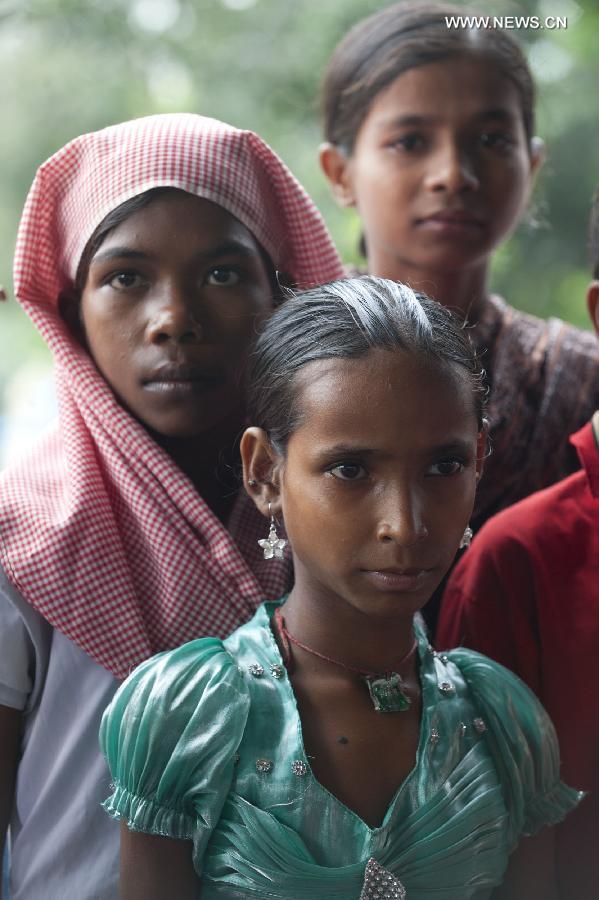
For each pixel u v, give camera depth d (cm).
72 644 203
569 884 222
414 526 164
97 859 195
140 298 206
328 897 167
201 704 174
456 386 171
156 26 598
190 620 204
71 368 212
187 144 210
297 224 226
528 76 290
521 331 296
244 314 210
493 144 280
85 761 199
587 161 536
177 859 175
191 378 205
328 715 178
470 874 175
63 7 596
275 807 170
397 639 182
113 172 208
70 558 201
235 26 590
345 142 300
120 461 208
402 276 290
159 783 173
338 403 167
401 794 174
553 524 232
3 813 203
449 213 276
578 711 226
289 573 217
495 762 186
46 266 221
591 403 288
